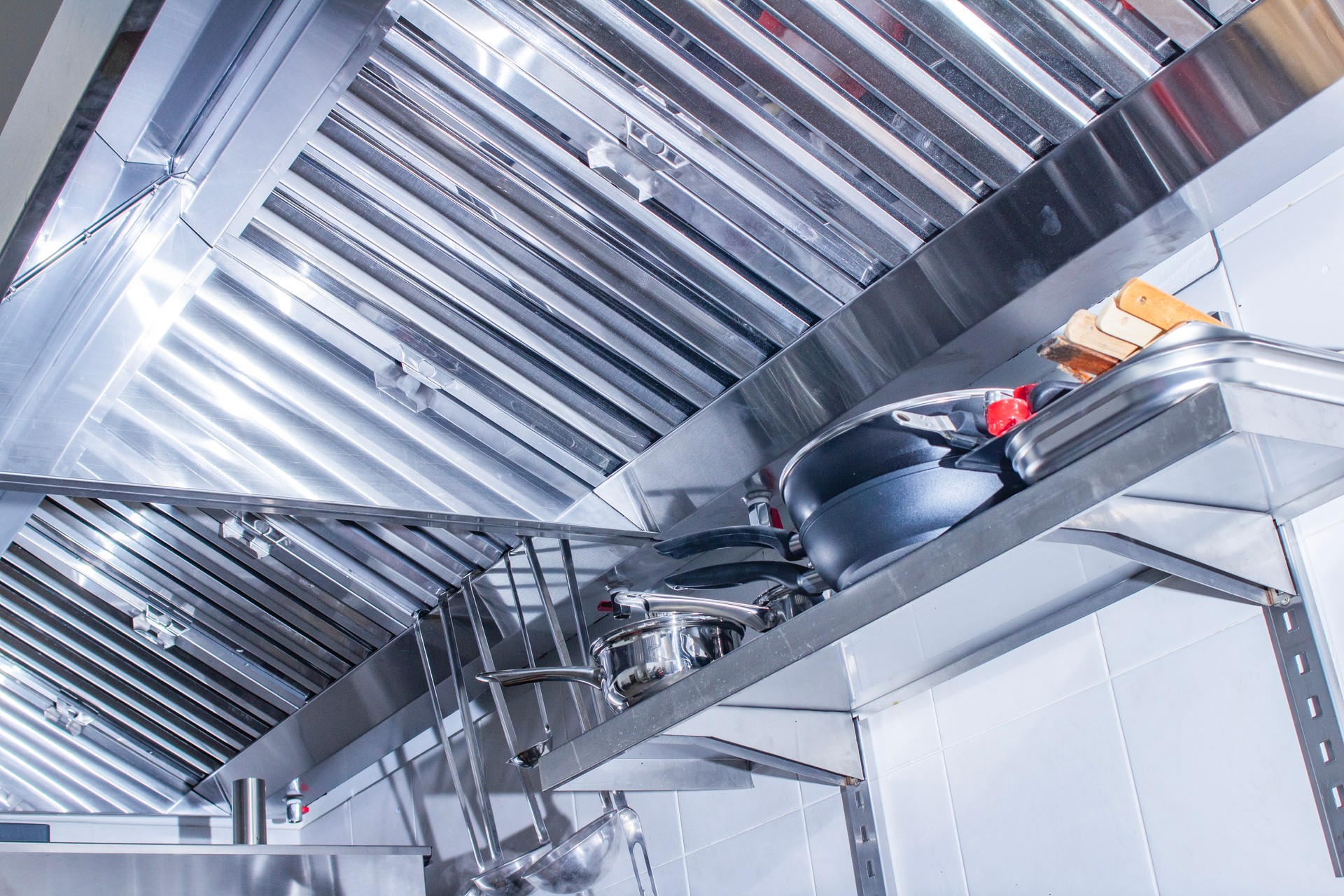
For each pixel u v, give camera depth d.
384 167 1.40
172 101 1.25
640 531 1.85
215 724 2.39
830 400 1.55
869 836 1.59
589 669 1.55
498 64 1.27
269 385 1.56
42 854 1.87
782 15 1.19
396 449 1.67
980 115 1.24
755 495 1.75
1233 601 1.25
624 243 1.44
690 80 1.26
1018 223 1.30
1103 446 0.97
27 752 2.40
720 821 1.88
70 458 1.51
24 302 1.34
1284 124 1.17
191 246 1.39
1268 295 1.28
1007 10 1.15
